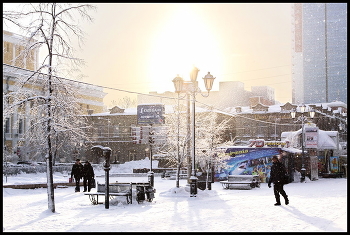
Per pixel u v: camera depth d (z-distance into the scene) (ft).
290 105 258.37
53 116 53.98
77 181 89.51
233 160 132.16
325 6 647.97
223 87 405.59
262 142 132.87
